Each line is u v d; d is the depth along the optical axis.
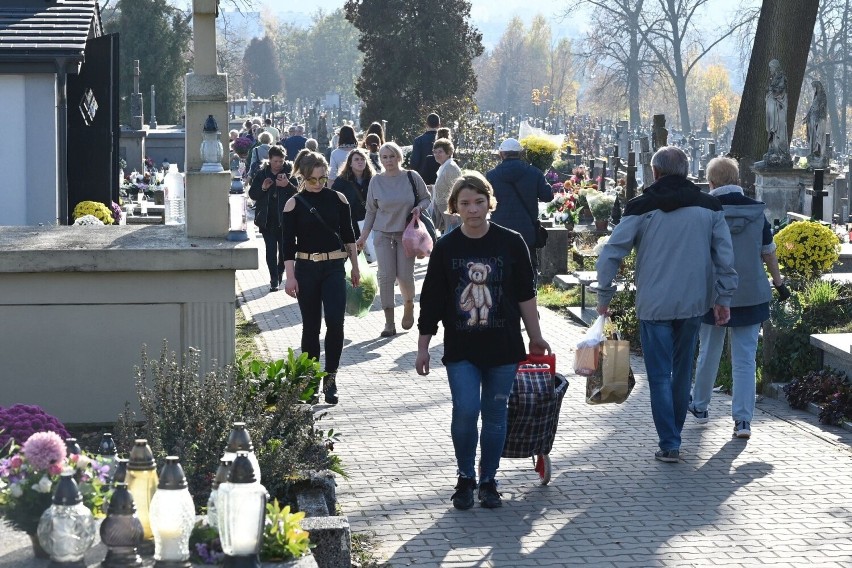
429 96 48.97
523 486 7.71
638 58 101.31
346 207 9.98
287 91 165.25
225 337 7.99
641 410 9.81
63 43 16.62
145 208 22.17
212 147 8.32
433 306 7.20
